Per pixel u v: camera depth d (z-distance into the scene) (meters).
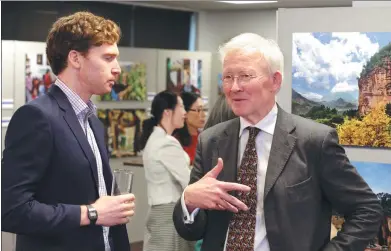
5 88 6.37
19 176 2.06
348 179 2.12
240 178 2.16
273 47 2.14
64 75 2.24
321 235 2.15
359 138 2.83
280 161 2.12
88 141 2.25
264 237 2.10
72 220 2.07
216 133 2.29
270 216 2.07
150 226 3.87
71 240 2.13
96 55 2.21
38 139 2.08
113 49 2.24
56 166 2.12
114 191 2.21
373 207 2.12
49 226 2.05
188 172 3.91
